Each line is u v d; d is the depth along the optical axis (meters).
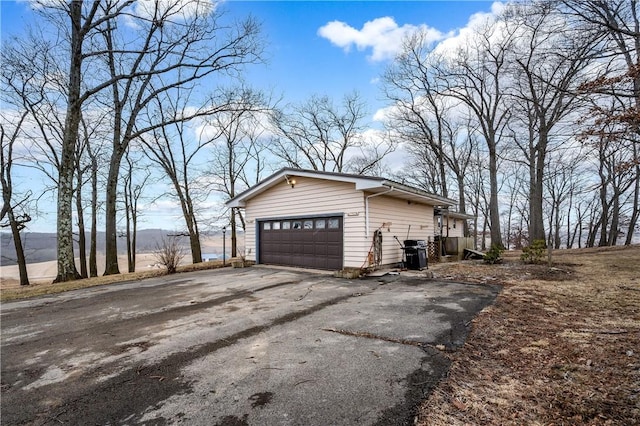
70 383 3.00
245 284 8.16
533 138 20.77
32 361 3.57
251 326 4.58
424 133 23.28
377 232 9.83
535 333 3.96
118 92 14.33
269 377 2.97
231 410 2.46
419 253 10.09
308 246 10.88
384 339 3.89
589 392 2.57
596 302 5.35
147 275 10.88
